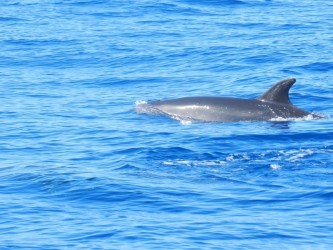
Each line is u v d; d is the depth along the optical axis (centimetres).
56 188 5259
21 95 8375
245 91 8500
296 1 14800
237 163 5788
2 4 14512
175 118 7238
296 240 4416
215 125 6969
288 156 5944
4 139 6638
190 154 6022
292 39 11212
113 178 5428
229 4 14325
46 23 12800
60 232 4544
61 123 7156
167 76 9344
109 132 6794
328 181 5366
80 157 6041
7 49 11044
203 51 10575
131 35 11806
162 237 4453
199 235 4484
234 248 4306
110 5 14250
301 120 7069
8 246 4356
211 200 5034
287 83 7225
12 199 5088
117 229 4569
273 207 4919
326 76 9044
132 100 8119
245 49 10588
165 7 14012
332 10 13762
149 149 6138
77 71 9756
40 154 6175
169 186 5281
